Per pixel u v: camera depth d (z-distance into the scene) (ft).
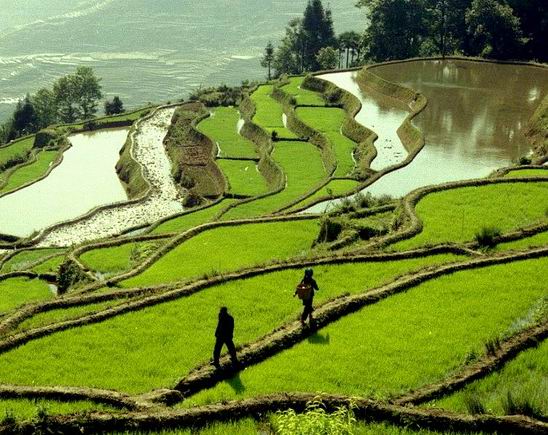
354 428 61.87
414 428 63.00
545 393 68.28
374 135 238.89
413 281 96.32
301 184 216.54
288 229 138.41
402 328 83.51
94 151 336.29
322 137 259.19
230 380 72.90
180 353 80.12
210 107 377.30
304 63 488.02
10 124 446.19
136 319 89.10
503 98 273.33
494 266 102.53
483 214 131.13
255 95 360.48
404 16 378.73
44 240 203.21
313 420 50.52
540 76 311.27
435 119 245.24
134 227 202.80
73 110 469.57
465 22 368.07
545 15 350.43
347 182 200.13
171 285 102.22
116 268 135.33
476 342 79.71
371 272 103.65
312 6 482.69
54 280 154.92
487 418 63.21
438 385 69.97
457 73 321.73
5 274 157.89
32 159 316.19
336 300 90.79
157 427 63.46
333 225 134.10
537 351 76.43
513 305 89.30
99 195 263.29
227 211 190.08
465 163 197.67
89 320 88.43
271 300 94.22
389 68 337.72
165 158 298.76
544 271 100.58
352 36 480.23
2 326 92.32
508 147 213.05
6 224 224.12
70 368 77.20
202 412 64.64
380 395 68.49
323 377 72.64
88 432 62.90
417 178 186.39
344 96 307.99
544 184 147.64
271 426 62.90
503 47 348.59
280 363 76.07
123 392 70.64
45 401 68.74
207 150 289.94
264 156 255.09
